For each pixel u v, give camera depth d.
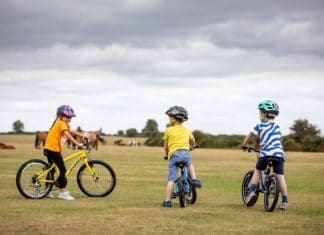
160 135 88.44
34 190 15.91
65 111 15.91
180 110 14.82
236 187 20.20
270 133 13.95
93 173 16.30
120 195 17.16
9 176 23.69
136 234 10.69
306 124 71.69
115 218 12.49
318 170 30.30
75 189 18.91
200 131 79.06
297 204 15.34
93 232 10.83
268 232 11.09
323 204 15.34
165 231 11.03
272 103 14.14
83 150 16.47
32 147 65.56
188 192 14.79
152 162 37.12
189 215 13.07
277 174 13.95
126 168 30.61
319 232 11.12
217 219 12.57
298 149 67.38
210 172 28.22
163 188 19.45
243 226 11.73
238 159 42.56
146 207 14.37
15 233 10.63
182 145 14.62
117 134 145.62
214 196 17.27
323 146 66.00
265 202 13.95
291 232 11.10
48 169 15.93
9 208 13.95
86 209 13.88
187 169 15.05
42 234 10.58
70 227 11.32
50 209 13.81
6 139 108.19
